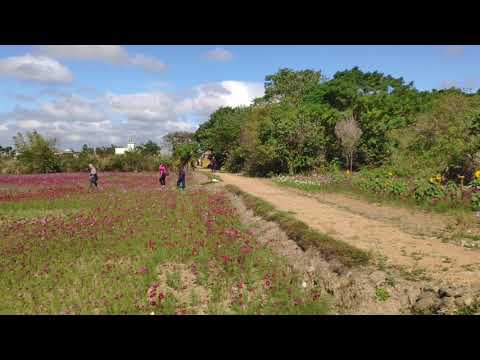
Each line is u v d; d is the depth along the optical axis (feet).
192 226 48.37
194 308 26.45
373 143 101.76
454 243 32.96
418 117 105.09
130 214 57.11
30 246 40.04
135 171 195.11
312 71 205.87
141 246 39.91
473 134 60.08
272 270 31.89
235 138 182.09
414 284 24.75
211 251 37.65
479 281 23.59
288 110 133.39
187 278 32.04
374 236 36.04
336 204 57.52
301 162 116.06
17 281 31.04
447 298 22.21
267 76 208.03
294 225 41.57
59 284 30.27
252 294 27.96
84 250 38.75
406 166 74.64
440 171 60.54
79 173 166.81
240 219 55.47
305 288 28.99
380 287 25.39
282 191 78.13
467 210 44.78
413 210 49.52
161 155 212.43
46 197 77.36
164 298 27.27
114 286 29.09
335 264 30.12
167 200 72.28
